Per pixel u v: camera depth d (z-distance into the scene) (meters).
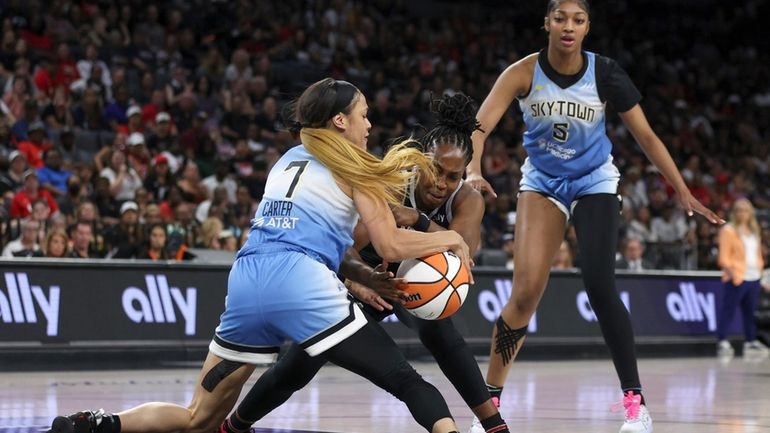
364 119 4.27
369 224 4.06
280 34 18.91
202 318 10.18
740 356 12.84
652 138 5.68
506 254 12.30
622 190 17.06
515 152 18.30
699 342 13.00
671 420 6.06
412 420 5.94
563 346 11.78
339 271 4.34
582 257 5.55
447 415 3.93
